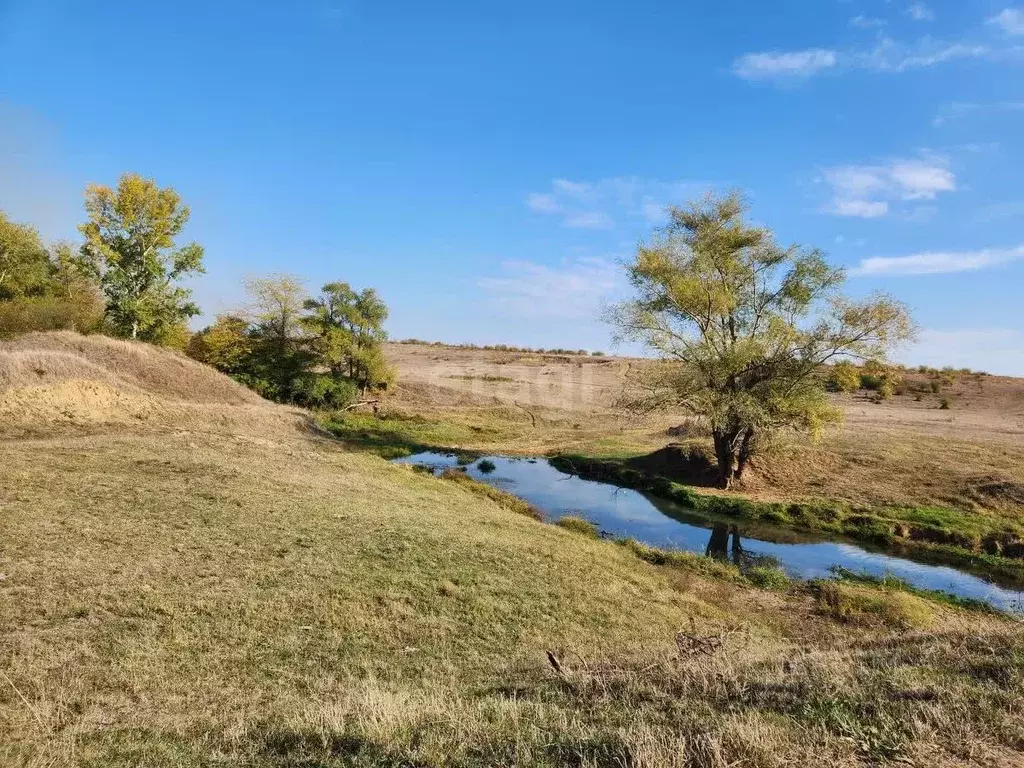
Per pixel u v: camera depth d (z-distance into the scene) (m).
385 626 10.93
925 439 36.09
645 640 12.08
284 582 11.93
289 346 49.53
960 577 19.33
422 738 5.27
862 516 24.31
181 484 17.36
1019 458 31.80
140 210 42.28
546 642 11.26
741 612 15.37
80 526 12.97
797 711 5.46
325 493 19.27
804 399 27.30
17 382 25.77
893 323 25.55
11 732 6.04
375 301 51.56
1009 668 6.15
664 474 32.09
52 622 9.05
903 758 4.24
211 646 9.20
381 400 54.16
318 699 7.48
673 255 29.20
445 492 23.81
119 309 42.94
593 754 4.63
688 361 28.91
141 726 6.35
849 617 15.30
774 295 28.84
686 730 4.96
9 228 43.50
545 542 18.25
